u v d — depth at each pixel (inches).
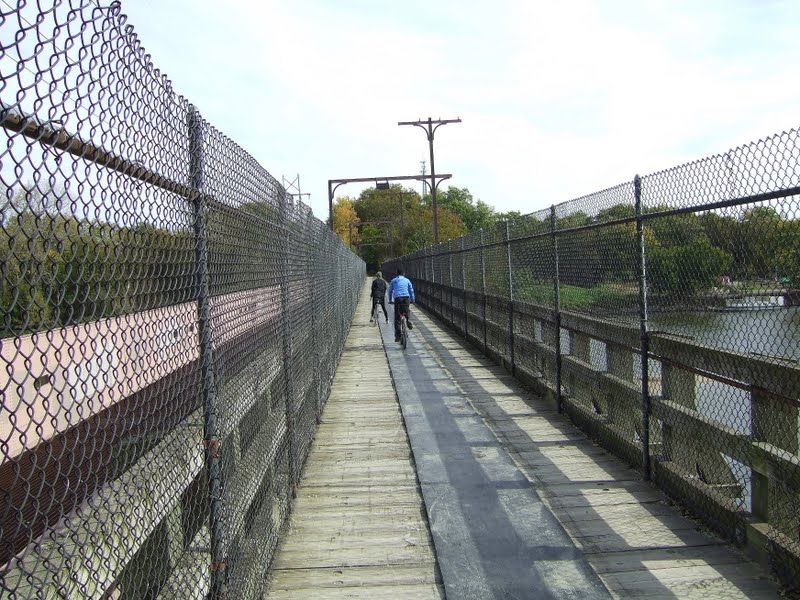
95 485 61.9
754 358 145.7
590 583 138.0
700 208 162.9
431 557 156.4
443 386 362.9
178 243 89.9
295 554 160.4
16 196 47.7
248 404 133.1
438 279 812.6
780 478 136.4
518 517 174.2
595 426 245.4
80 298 64.7
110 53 65.3
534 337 345.1
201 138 99.0
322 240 336.5
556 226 294.8
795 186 124.5
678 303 183.5
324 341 334.6
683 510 176.9
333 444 258.2
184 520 90.7
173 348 86.6
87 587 58.8
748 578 138.8
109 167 65.2
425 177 1104.2
